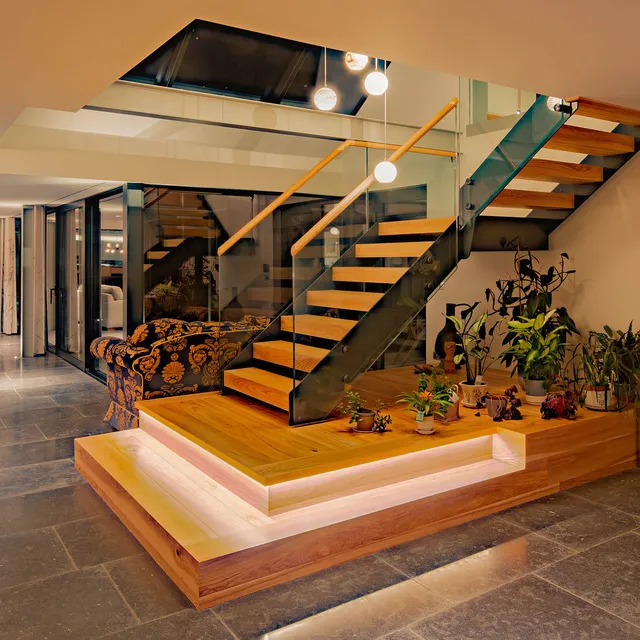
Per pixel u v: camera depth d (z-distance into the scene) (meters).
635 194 5.61
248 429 4.50
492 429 4.48
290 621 2.85
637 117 4.93
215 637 2.73
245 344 5.91
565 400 4.72
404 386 6.13
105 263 8.41
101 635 2.75
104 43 3.25
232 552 3.04
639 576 3.25
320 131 8.16
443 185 5.54
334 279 5.49
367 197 6.04
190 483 4.04
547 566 3.36
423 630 2.77
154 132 7.15
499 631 2.76
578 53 3.51
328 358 4.75
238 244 6.45
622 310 5.79
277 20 3.00
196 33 7.70
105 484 4.29
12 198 9.18
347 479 3.78
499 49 3.44
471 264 7.43
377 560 3.45
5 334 13.83
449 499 3.88
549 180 5.59
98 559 3.47
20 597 3.07
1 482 4.66
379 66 8.98
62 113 6.64
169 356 5.54
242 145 7.73
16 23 2.99
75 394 7.65
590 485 4.63
